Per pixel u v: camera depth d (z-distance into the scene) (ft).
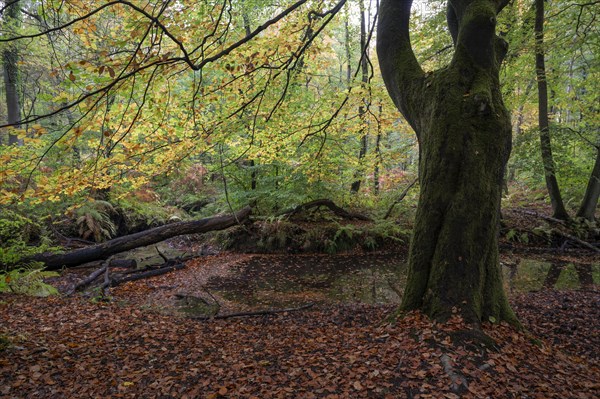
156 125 19.56
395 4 18.80
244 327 19.45
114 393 11.98
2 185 15.69
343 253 40.98
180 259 37.65
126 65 12.77
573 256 38.29
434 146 15.81
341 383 11.96
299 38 22.00
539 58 41.45
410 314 15.47
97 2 15.88
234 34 18.94
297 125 27.43
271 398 11.45
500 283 15.94
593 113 47.01
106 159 18.12
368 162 40.60
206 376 13.10
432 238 15.60
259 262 37.24
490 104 15.35
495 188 15.49
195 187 58.75
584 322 18.76
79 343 15.66
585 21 39.55
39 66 37.65
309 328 18.53
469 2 16.46
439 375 11.75
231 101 22.53
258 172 45.39
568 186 49.67
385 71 18.97
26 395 11.58
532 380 11.85
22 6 34.96
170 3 14.21
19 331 16.24
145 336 17.02
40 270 28.22
